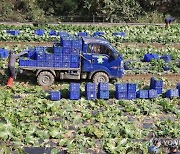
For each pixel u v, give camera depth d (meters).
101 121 21.70
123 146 18.80
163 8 65.25
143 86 28.73
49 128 20.31
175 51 39.44
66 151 18.28
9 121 20.05
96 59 27.66
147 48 39.91
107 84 25.19
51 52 27.53
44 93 25.53
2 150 17.83
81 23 54.53
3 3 62.22
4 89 26.14
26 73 27.33
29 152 18.17
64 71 27.61
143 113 23.52
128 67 32.47
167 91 26.36
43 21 58.47
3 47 37.25
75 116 22.09
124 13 60.72
